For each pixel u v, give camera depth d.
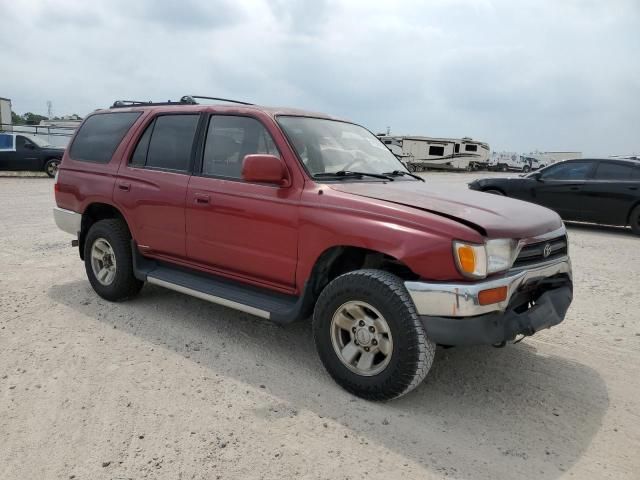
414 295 3.10
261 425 3.06
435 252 3.06
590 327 4.86
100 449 2.79
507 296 3.11
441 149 42.25
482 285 3.00
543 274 3.42
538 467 2.77
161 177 4.53
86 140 5.43
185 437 2.92
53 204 11.92
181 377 3.62
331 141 4.23
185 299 5.28
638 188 10.33
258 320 4.77
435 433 3.05
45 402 3.24
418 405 3.36
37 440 2.86
